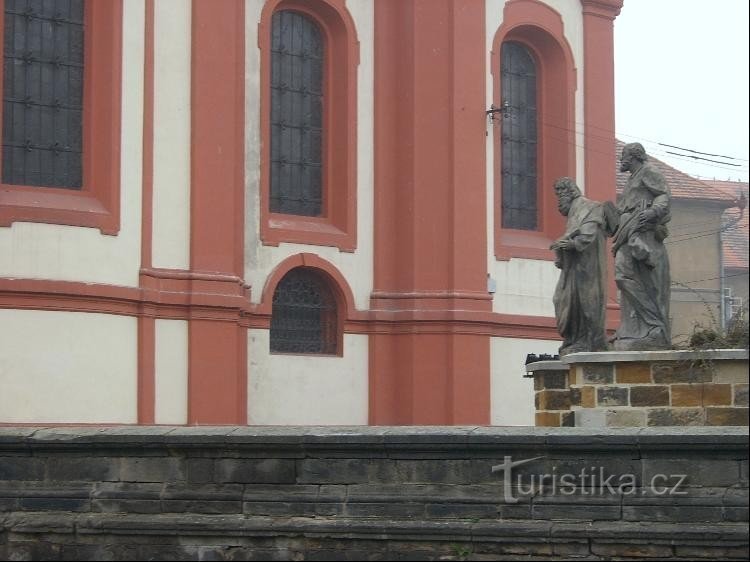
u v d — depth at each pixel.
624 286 28.48
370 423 42.69
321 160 43.25
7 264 35.62
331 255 42.44
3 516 21.88
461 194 43.28
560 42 46.72
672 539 19.08
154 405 37.69
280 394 41.25
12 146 36.81
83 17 37.84
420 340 42.66
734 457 19.11
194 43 39.03
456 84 43.41
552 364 30.20
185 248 38.62
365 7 43.62
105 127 37.44
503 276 44.50
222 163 39.31
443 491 20.17
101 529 21.27
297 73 42.91
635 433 19.42
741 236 60.91
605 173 47.56
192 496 21.09
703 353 27.03
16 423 35.38
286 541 20.59
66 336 36.16
